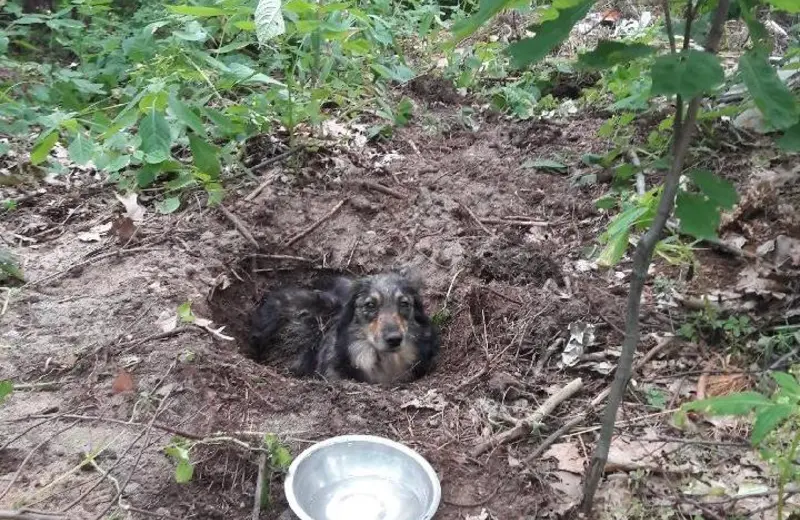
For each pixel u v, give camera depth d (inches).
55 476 34.0
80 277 49.7
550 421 38.4
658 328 44.8
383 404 39.6
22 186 60.3
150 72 64.9
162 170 58.0
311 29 59.4
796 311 43.6
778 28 72.8
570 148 67.9
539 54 25.3
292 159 64.9
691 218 26.2
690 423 37.8
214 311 51.3
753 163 57.2
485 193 62.1
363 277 54.1
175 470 34.1
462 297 51.6
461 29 25.5
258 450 34.6
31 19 76.3
